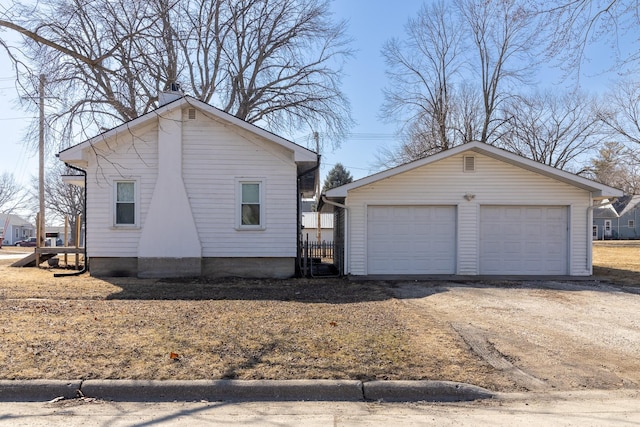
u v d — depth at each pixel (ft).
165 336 20.07
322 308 27.50
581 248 45.50
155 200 43.24
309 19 82.38
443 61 100.48
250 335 20.45
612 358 18.72
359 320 24.08
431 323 23.79
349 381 15.34
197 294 33.01
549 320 25.41
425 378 15.79
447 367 16.99
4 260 68.08
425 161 44.34
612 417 13.30
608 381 16.29
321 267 52.80
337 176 173.37
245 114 84.23
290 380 15.33
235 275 43.96
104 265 43.86
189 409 13.93
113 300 29.94
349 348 18.76
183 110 43.73
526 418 13.25
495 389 15.47
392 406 14.39
